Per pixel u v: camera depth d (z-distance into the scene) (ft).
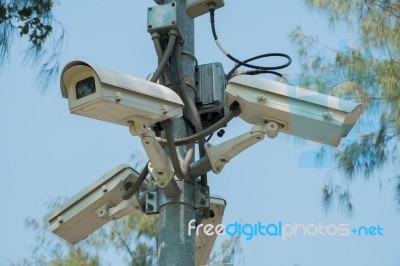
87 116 13.23
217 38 16.46
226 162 14.39
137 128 13.38
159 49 15.29
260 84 13.98
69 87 13.07
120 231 25.90
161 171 13.94
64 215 15.98
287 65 16.74
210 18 16.28
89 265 25.20
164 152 14.01
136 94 13.19
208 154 14.29
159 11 15.40
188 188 14.48
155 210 14.58
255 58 16.79
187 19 16.21
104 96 12.77
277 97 13.93
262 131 14.06
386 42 22.90
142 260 25.57
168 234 14.17
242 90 14.01
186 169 14.26
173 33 15.26
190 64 15.76
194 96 15.64
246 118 14.30
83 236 16.31
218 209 15.90
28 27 19.31
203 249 16.42
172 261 13.97
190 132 15.10
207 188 14.67
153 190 14.75
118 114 13.25
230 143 14.20
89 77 12.98
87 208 15.80
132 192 14.99
